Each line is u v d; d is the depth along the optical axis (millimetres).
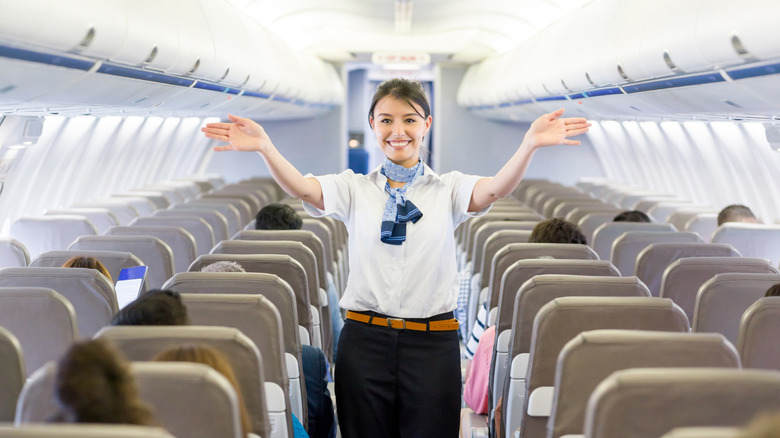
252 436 2398
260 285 3365
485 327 4613
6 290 3064
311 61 14000
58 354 3141
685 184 12500
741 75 4262
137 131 11273
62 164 9008
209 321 2912
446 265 2975
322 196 2893
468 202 2932
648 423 1923
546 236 4844
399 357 2975
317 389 3928
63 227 6129
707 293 3539
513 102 12062
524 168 2742
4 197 7879
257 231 5254
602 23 6891
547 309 2938
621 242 5273
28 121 6457
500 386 4055
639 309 2910
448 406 3016
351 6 10484
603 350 2391
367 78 25781
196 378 1847
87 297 3604
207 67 6551
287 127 17781
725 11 4113
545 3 9766
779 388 1890
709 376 1898
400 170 2934
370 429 3037
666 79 5418
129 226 5582
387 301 2949
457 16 11250
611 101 7344
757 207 9523
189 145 14906
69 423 1601
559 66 8164
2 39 3262
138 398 1656
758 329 2848
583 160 17609
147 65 5168
